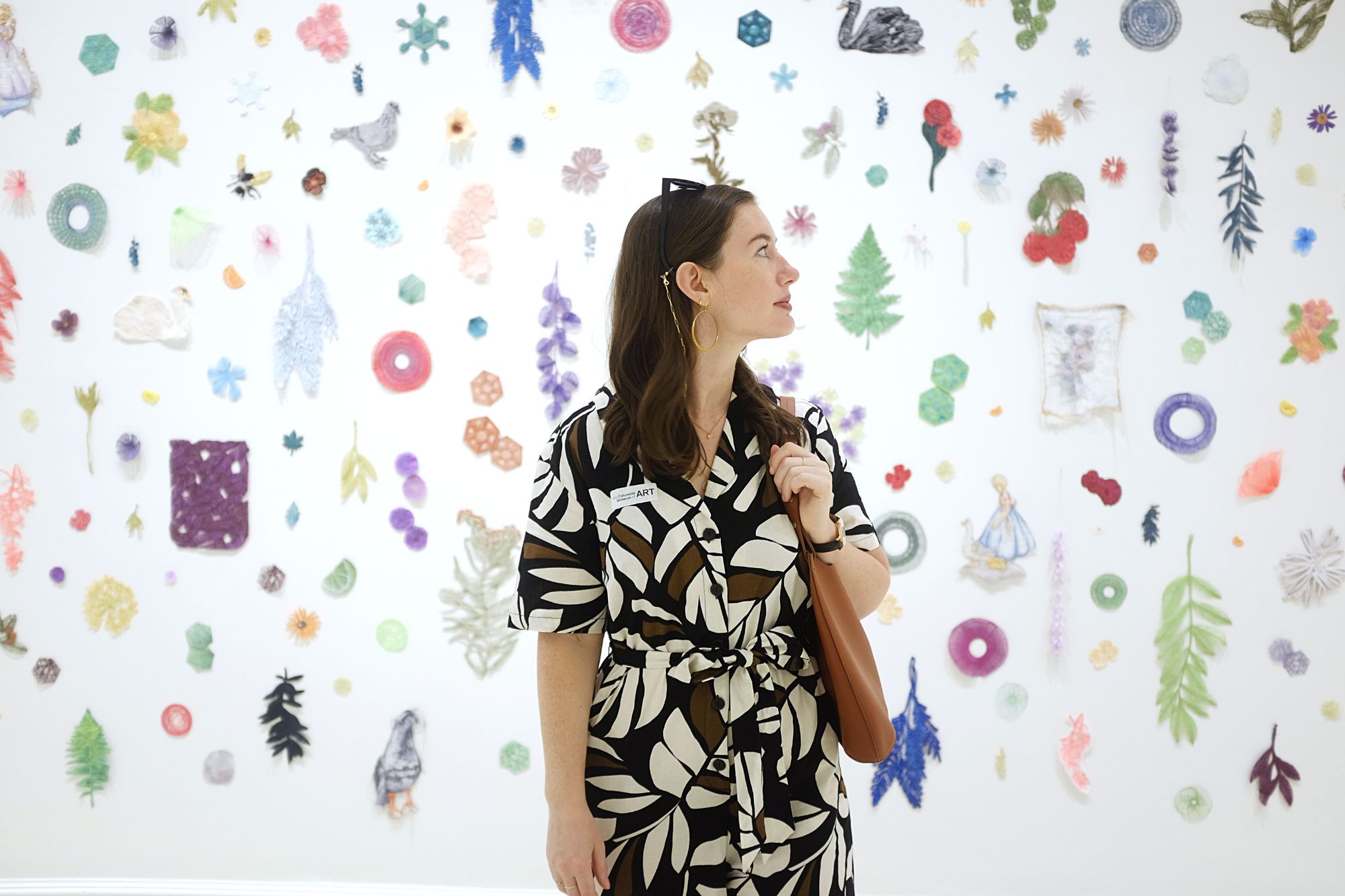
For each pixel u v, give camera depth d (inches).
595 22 109.9
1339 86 110.8
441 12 109.9
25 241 109.6
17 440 109.3
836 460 55.6
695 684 49.4
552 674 52.2
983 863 107.8
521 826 107.7
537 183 109.4
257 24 109.8
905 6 110.0
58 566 109.0
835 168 109.6
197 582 108.9
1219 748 108.9
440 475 109.0
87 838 108.1
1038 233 109.7
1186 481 109.7
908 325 109.4
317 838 107.8
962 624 108.7
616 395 53.5
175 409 109.3
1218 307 110.2
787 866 48.7
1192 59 110.7
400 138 109.6
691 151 109.3
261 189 109.6
